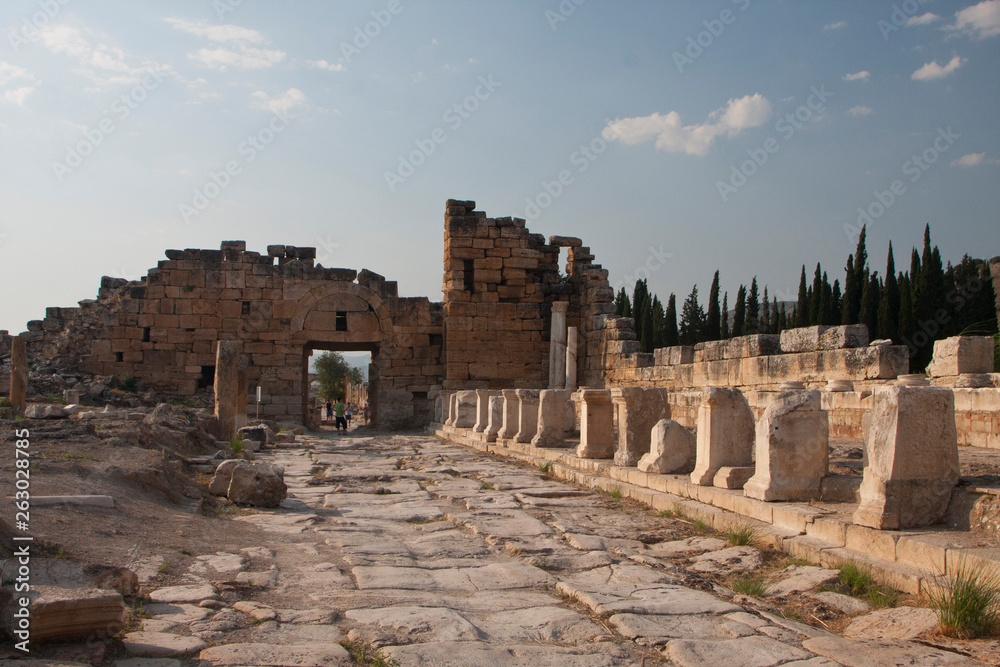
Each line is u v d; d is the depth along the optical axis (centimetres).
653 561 752
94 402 2814
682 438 1141
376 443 2323
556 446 1666
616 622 559
